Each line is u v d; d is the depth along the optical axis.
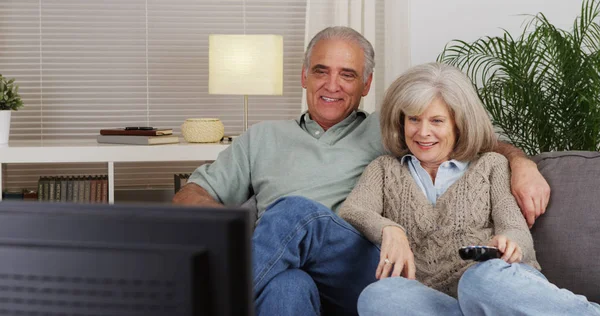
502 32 3.63
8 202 0.55
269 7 3.88
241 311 0.53
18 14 3.74
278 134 2.24
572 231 1.75
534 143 2.85
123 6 3.80
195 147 3.07
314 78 2.25
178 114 3.88
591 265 1.71
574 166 1.83
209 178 2.24
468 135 1.84
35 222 0.54
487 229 1.77
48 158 3.01
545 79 2.80
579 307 1.37
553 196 1.80
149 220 0.53
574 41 2.76
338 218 1.66
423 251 1.79
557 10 3.62
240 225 0.52
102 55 3.80
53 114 3.80
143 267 0.53
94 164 3.82
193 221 0.52
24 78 3.77
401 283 1.55
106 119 3.84
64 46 3.78
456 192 1.81
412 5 3.62
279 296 1.55
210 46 3.20
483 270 1.42
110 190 3.06
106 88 3.82
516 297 1.38
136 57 3.83
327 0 3.60
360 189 1.91
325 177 2.13
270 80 3.17
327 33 2.28
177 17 3.84
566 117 2.73
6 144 3.15
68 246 0.54
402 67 3.57
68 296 0.54
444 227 1.77
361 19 3.58
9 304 0.54
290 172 2.15
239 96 3.90
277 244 1.57
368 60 2.30
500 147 2.00
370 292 1.56
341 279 1.71
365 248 1.71
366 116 2.31
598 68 2.68
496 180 1.82
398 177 1.89
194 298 0.52
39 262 0.54
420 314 1.50
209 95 3.89
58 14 3.76
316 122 2.27
